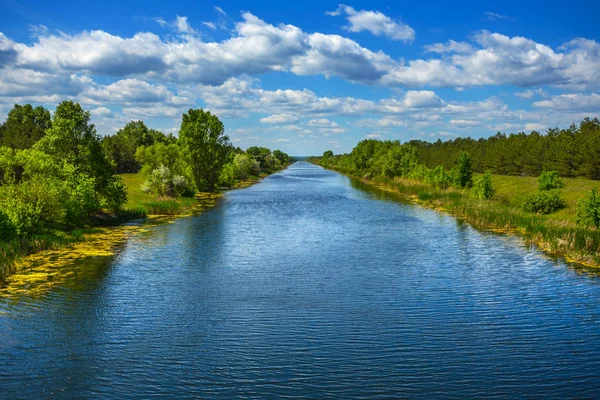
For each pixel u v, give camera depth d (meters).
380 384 11.95
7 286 20.11
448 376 12.38
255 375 12.39
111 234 33.16
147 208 44.19
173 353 13.72
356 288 20.47
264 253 27.53
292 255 27.05
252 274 22.70
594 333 15.37
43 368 12.70
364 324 16.12
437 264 25.03
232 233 34.41
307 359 13.37
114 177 39.91
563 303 18.50
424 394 11.47
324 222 40.53
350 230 36.25
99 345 14.23
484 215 40.41
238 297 19.06
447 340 14.76
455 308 17.88
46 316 16.62
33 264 23.94
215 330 15.52
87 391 11.55
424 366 12.95
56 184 32.88
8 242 25.78
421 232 35.44
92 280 21.20
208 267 24.03
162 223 38.91
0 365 12.84
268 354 13.68
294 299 18.88
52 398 11.21
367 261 25.66
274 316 16.86
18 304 17.86
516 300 18.88
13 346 14.08
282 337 14.94
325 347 14.20
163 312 17.22
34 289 19.70
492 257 26.78
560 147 80.44
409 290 20.19
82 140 37.56
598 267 24.45
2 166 31.81
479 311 17.53
